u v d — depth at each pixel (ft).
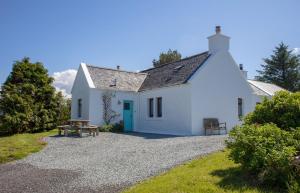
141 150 42.52
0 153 41.81
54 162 36.70
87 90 81.61
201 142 46.62
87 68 86.33
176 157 35.27
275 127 23.97
